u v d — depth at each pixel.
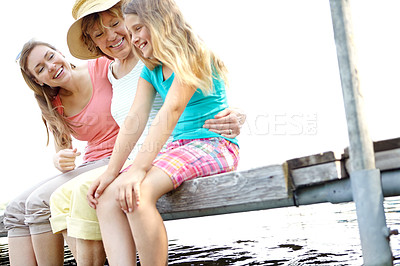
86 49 3.01
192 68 2.16
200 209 2.04
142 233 1.91
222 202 1.97
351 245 2.99
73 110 3.05
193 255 3.36
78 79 3.01
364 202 1.53
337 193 1.75
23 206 2.74
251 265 2.71
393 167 1.62
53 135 3.10
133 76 2.78
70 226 2.22
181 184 2.10
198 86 2.13
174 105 2.06
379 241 1.52
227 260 2.98
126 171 2.09
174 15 2.21
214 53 2.38
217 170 2.22
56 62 2.87
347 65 1.55
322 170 1.73
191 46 2.19
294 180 1.81
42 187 2.65
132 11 2.23
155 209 1.97
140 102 2.38
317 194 1.80
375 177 1.54
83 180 2.27
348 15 1.56
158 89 2.39
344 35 1.55
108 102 2.97
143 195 1.93
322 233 3.68
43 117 3.10
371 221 1.53
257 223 5.20
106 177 2.10
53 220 2.40
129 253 2.00
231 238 4.16
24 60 2.86
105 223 2.03
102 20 2.72
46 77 2.86
